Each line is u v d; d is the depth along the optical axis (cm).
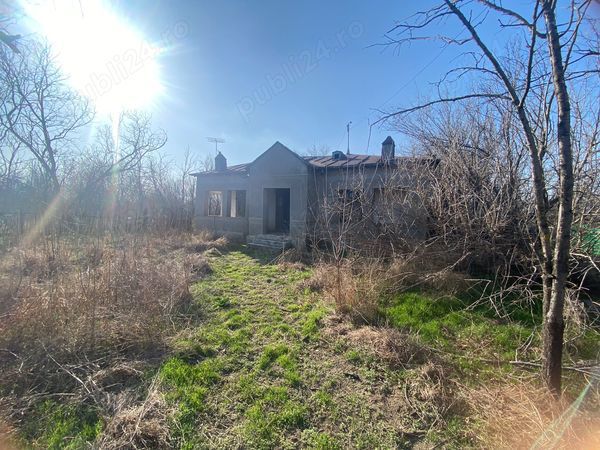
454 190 730
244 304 654
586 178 544
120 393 353
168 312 558
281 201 1700
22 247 748
